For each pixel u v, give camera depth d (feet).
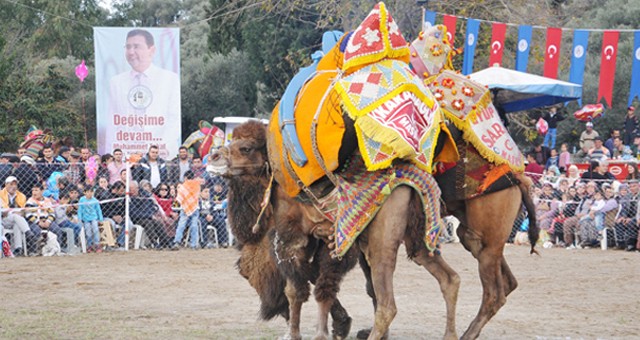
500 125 29.53
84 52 167.53
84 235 62.08
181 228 64.49
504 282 31.35
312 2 112.37
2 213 59.47
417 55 29.48
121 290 42.86
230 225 30.22
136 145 69.51
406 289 44.24
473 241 29.71
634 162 69.62
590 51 117.50
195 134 77.51
